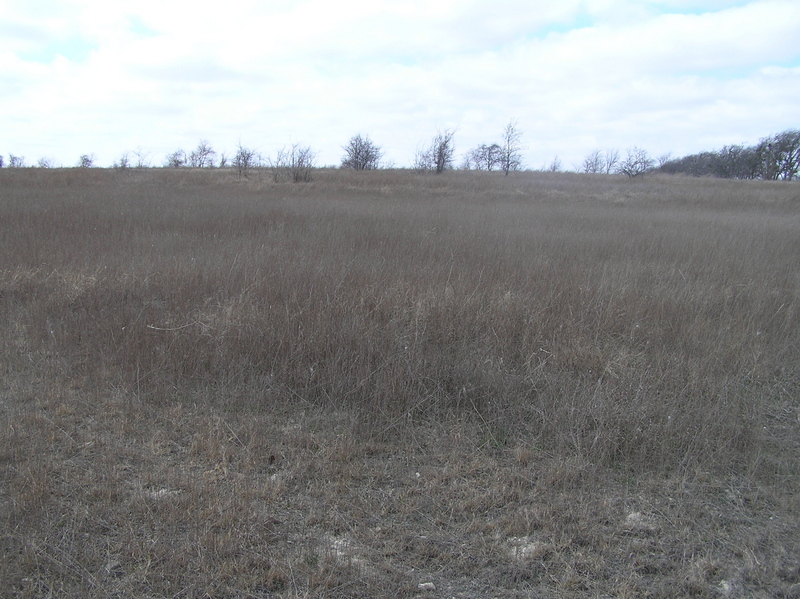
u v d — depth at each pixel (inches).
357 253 360.5
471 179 1180.5
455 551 113.1
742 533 122.9
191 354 200.7
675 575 109.1
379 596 100.1
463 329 231.1
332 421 167.6
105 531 114.2
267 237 415.5
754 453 153.9
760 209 869.8
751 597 104.2
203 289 272.1
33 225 431.5
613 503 132.3
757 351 218.7
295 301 241.8
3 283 274.2
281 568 105.0
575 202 944.3
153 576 102.2
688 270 339.6
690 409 172.4
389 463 146.3
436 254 371.9
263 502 125.9
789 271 358.6
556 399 176.4
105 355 199.2
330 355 195.5
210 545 109.3
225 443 150.0
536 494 133.9
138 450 146.3
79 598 97.0
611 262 362.6
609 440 152.3
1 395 172.9
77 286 270.1
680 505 131.7
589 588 104.7
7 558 104.6
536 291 281.1
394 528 119.7
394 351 202.5
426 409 174.7
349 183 1056.8
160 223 469.1
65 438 149.8
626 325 243.4
